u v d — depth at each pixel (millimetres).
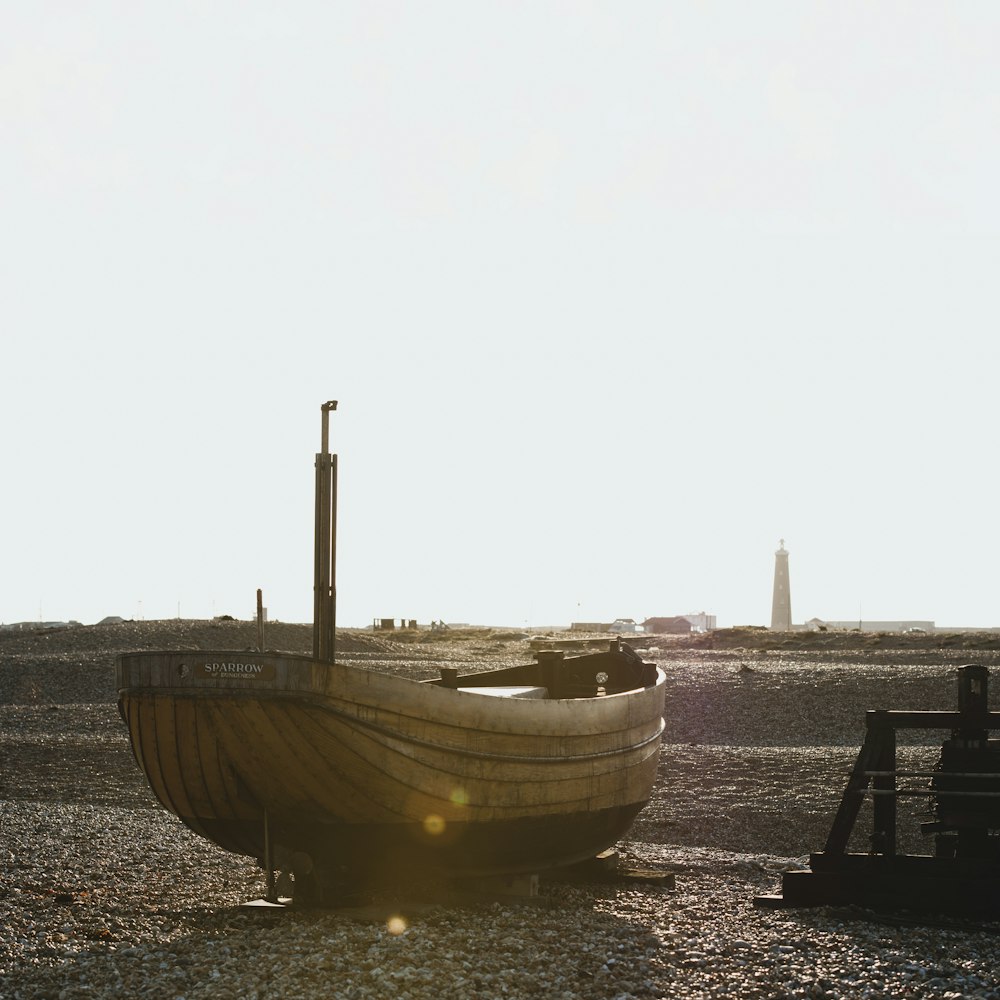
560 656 18953
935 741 28562
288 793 12562
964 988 10438
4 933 12094
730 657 54875
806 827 20656
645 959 11172
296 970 10336
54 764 26906
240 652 12023
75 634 53625
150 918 12859
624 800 15445
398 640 81062
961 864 14062
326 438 12961
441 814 12922
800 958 11414
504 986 10094
